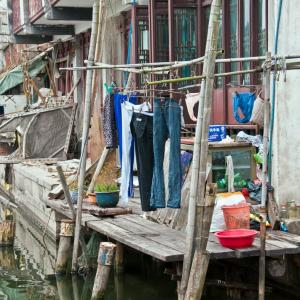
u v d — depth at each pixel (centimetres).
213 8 702
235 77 1134
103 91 1655
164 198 870
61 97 2258
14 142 2297
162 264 984
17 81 2619
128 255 1019
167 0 1310
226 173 948
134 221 998
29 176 1625
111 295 909
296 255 777
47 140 1997
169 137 852
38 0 2050
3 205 1927
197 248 693
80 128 2016
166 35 1318
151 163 907
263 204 839
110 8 1653
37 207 1520
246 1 1098
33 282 1019
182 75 1262
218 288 864
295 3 846
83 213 1070
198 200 696
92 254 1029
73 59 2294
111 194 1077
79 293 954
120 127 962
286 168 866
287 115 863
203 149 702
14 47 3167
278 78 805
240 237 734
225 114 1159
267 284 847
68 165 1703
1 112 3198
